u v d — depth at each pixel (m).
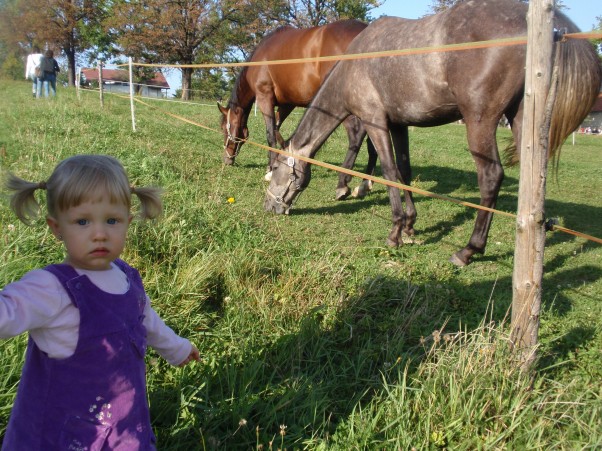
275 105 8.84
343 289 4.02
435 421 2.53
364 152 12.31
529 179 2.75
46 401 1.61
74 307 1.60
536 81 2.63
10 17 20.31
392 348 3.21
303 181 6.34
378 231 6.07
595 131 41.06
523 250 2.83
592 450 2.31
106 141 8.07
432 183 9.16
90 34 40.53
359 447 2.37
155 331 1.91
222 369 2.86
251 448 2.37
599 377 3.04
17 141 7.35
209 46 46.97
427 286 4.23
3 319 1.45
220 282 3.99
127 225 1.75
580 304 4.14
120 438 1.67
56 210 1.66
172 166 7.68
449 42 4.61
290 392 2.63
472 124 4.61
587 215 7.23
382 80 5.25
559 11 4.14
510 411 2.49
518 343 2.91
